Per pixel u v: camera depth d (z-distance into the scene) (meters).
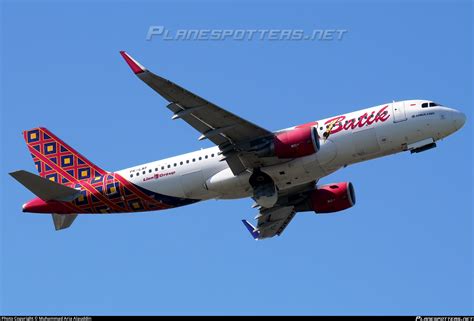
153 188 175.75
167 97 155.00
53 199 180.12
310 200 185.88
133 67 149.12
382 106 168.50
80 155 183.88
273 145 164.12
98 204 180.12
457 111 167.00
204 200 176.75
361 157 168.25
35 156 185.75
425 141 166.62
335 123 168.25
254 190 169.62
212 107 156.62
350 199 184.50
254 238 194.00
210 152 174.12
